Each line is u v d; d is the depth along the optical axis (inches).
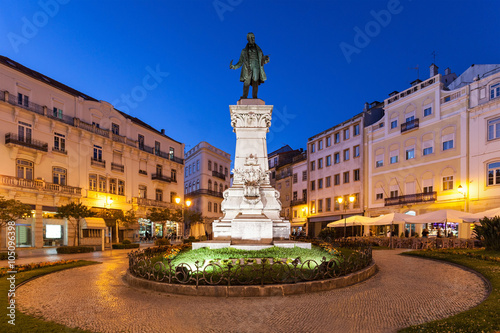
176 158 1765.5
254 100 514.0
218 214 2108.8
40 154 1050.1
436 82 1142.3
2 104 957.8
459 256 485.1
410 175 1214.3
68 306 248.8
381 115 1515.7
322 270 294.0
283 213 2010.3
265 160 493.0
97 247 927.7
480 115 995.3
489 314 192.5
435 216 714.8
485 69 1146.0
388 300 249.6
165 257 382.9
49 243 1051.9
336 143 1604.3
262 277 269.6
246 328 196.2
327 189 1640.0
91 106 1283.2
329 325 198.8
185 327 199.5
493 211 614.9
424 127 1174.3
